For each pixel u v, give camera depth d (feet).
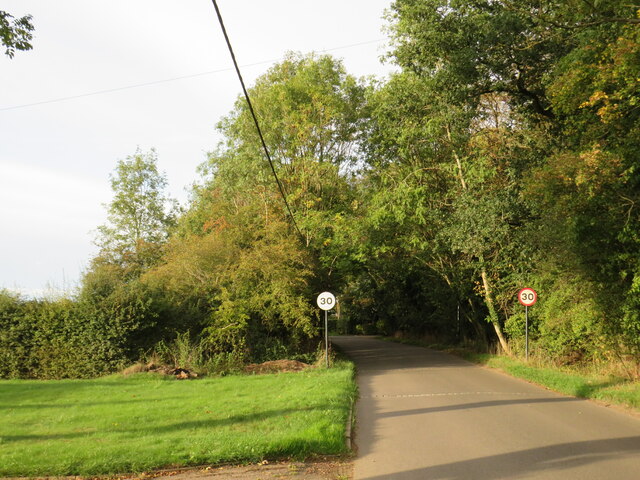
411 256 105.81
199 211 119.96
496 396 45.70
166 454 25.48
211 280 81.97
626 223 41.57
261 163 99.40
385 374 66.80
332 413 35.12
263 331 82.02
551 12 55.67
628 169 40.70
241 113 105.50
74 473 23.39
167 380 60.34
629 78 39.55
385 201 88.33
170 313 74.79
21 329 69.77
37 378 69.46
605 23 46.44
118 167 131.23
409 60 65.51
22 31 33.58
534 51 58.39
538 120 65.41
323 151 105.91
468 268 88.99
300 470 24.04
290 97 102.99
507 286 79.36
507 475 22.30
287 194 99.35
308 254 86.89
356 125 109.81
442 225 84.84
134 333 71.20
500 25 56.24
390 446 28.25
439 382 56.70
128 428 33.09
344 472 23.80
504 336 91.30
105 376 66.74
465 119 67.92
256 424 32.68
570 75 45.50
